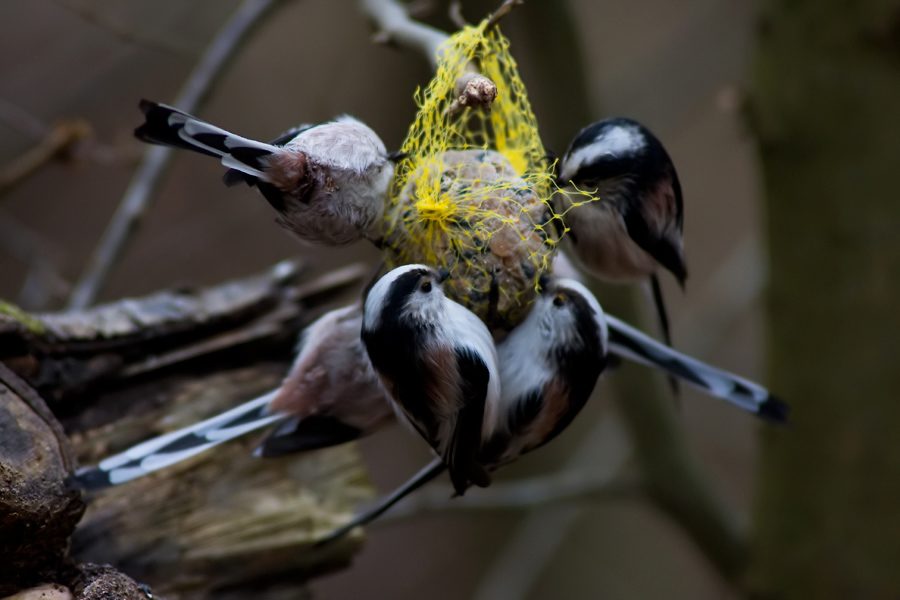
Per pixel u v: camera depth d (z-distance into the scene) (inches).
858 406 203.9
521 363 192.2
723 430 366.0
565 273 193.8
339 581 408.2
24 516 193.2
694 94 304.5
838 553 204.5
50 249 347.3
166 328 198.4
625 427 224.1
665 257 193.5
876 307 203.6
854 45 203.0
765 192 204.8
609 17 472.1
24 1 392.2
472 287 192.7
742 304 266.4
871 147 203.2
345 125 192.2
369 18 198.5
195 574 197.3
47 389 196.5
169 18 353.1
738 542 224.4
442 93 193.5
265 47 416.8
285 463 198.8
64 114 338.3
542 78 203.9
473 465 191.6
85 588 193.3
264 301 199.8
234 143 191.3
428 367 191.5
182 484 197.8
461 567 416.5
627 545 428.8
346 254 396.5
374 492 199.6
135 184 204.5
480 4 252.7
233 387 199.0
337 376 193.8
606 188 192.9
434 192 192.9
